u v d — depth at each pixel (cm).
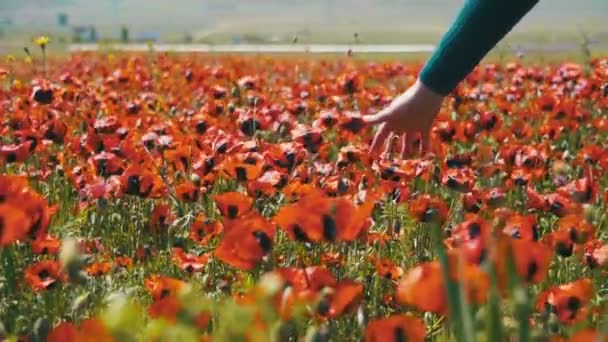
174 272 464
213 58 2106
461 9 427
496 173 652
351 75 896
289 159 505
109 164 558
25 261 435
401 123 446
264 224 317
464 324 183
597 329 332
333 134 825
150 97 1056
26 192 322
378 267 415
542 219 571
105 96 975
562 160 706
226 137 548
